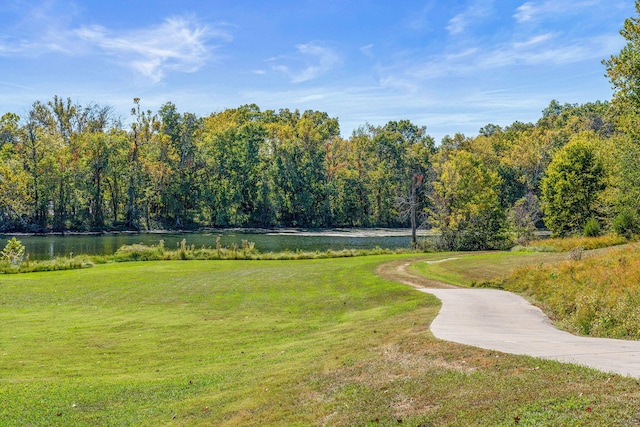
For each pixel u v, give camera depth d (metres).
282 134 93.44
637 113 26.52
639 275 15.54
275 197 87.75
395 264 31.91
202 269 31.48
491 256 33.41
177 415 8.55
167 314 18.88
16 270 30.28
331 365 9.95
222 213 82.81
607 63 26.34
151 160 81.56
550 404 6.12
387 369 8.91
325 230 82.25
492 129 126.62
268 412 7.96
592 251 27.86
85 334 15.60
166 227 78.56
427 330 11.52
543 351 8.87
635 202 35.50
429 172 80.81
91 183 75.06
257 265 33.62
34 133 74.50
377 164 99.25
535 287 19.28
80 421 8.60
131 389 10.18
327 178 93.81
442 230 51.19
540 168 78.81
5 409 9.16
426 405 6.94
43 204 71.06
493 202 51.66
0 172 64.00
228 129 87.19
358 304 19.61
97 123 89.50
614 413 5.56
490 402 6.53
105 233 70.25
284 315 18.52
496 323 12.88
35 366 12.16
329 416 7.32
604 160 45.00
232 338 15.08
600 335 12.03
